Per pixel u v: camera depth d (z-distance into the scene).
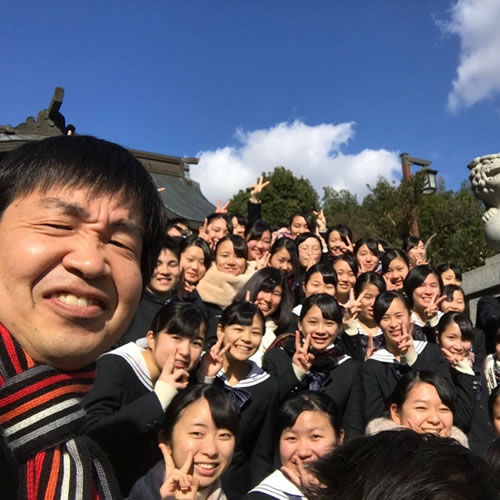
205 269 2.37
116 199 0.62
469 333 2.02
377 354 2.00
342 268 2.55
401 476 0.49
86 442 0.61
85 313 0.59
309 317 1.88
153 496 1.19
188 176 5.98
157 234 0.70
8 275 0.58
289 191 14.24
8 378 0.57
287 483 1.38
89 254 0.59
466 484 0.48
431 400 1.53
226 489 1.49
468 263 8.00
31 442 0.55
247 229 2.96
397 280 2.80
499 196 3.22
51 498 0.54
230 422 1.27
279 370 1.82
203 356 1.59
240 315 1.70
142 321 1.86
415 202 8.95
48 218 0.59
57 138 0.66
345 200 16.47
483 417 1.95
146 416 1.25
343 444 0.58
